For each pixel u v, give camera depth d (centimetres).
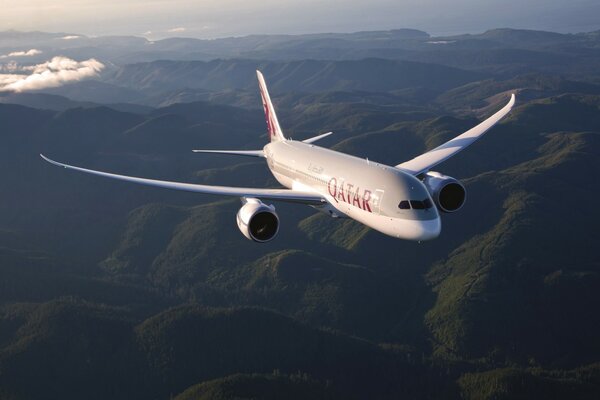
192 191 6338
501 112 8138
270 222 5603
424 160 6838
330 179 6212
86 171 6738
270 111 8950
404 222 5125
